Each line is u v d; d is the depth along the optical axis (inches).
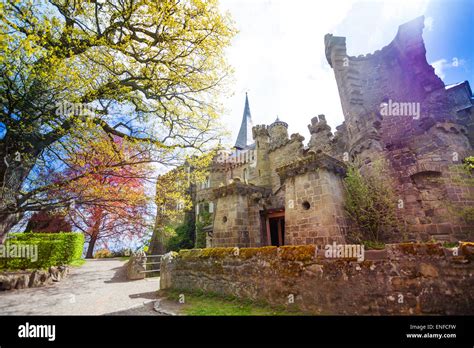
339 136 572.1
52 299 281.6
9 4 223.5
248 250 247.6
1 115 242.8
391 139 445.7
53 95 258.7
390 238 354.6
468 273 148.2
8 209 251.3
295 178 372.2
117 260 765.3
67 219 447.5
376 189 372.2
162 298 282.4
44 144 280.2
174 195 379.9
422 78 446.6
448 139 377.1
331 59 629.0
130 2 292.5
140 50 321.1
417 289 158.6
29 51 206.4
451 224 330.0
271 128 880.9
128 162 323.9
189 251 315.0
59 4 281.1
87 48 287.9
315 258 201.5
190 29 323.0
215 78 398.3
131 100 350.0
